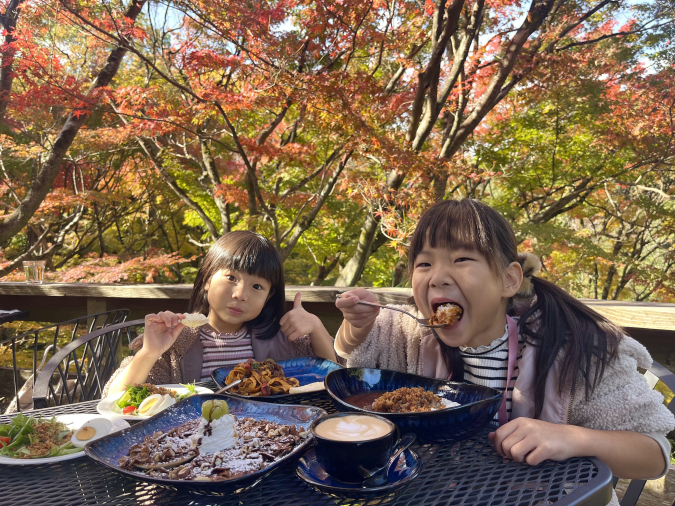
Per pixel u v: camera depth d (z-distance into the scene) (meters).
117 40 4.71
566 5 6.47
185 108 5.30
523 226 8.04
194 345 1.71
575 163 8.70
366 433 0.84
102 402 1.29
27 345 6.53
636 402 1.02
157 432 0.98
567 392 1.10
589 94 7.20
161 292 3.51
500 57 6.38
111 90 5.14
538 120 8.38
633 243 10.64
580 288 9.72
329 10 4.60
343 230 8.61
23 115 5.86
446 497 0.79
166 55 5.39
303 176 7.47
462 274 1.06
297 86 4.59
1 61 4.93
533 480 0.84
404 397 1.06
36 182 5.70
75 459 0.96
